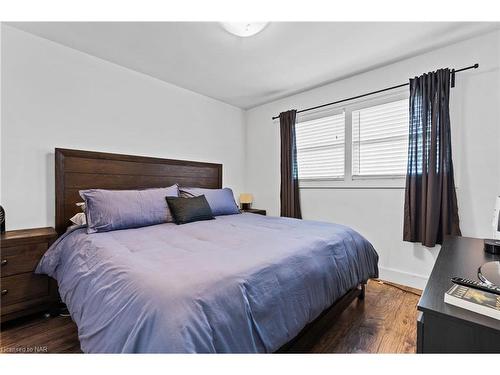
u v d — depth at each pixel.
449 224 2.26
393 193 2.70
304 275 1.40
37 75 2.22
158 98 3.09
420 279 2.51
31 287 1.89
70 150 2.36
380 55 2.49
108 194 2.18
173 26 2.04
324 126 3.29
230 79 3.08
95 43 2.31
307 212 3.46
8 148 2.09
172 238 1.78
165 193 2.61
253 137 4.18
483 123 2.15
